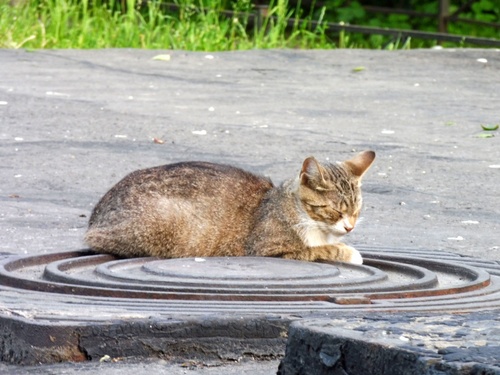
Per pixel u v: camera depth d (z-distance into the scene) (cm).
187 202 1007
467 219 1347
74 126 1950
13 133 1864
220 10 3709
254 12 3888
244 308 753
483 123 2131
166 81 2625
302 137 1914
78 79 2572
